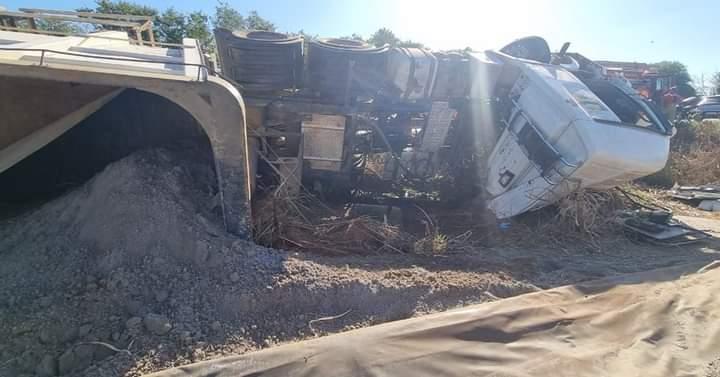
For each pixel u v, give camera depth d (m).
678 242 6.01
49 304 3.35
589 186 6.00
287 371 2.92
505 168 6.28
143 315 3.37
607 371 3.13
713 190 9.27
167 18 22.67
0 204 5.23
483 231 6.07
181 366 2.92
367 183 6.91
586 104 5.79
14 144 4.42
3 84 4.28
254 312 3.55
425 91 6.16
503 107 6.53
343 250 4.80
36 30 5.52
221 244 4.00
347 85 5.79
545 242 5.71
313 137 5.98
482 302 3.95
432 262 4.62
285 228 4.92
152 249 3.86
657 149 5.76
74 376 2.88
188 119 5.99
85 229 4.11
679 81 36.00
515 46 7.09
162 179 4.46
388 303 3.81
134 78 3.73
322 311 3.68
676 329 3.64
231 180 4.19
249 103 5.53
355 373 2.94
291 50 5.63
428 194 7.09
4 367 2.85
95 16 5.90
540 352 3.27
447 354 3.17
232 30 5.82
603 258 5.30
